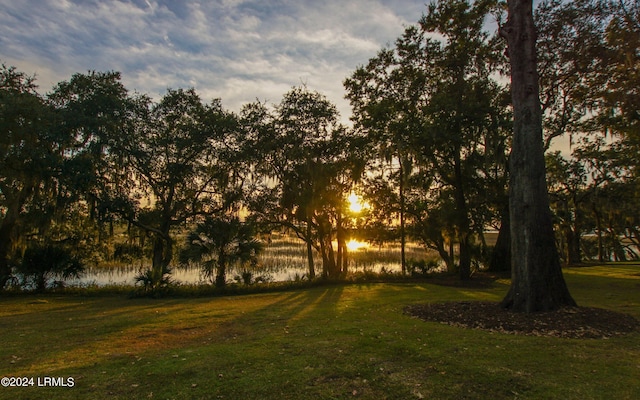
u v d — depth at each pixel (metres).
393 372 4.71
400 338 6.32
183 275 24.58
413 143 18.72
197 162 20.38
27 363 5.50
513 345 5.79
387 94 21.75
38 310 12.09
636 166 23.95
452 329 7.03
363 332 6.88
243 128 20.25
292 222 21.25
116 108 17.70
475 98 18.55
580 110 20.70
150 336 7.40
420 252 37.66
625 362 4.97
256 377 4.61
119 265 28.33
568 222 29.61
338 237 21.56
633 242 35.53
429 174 21.42
